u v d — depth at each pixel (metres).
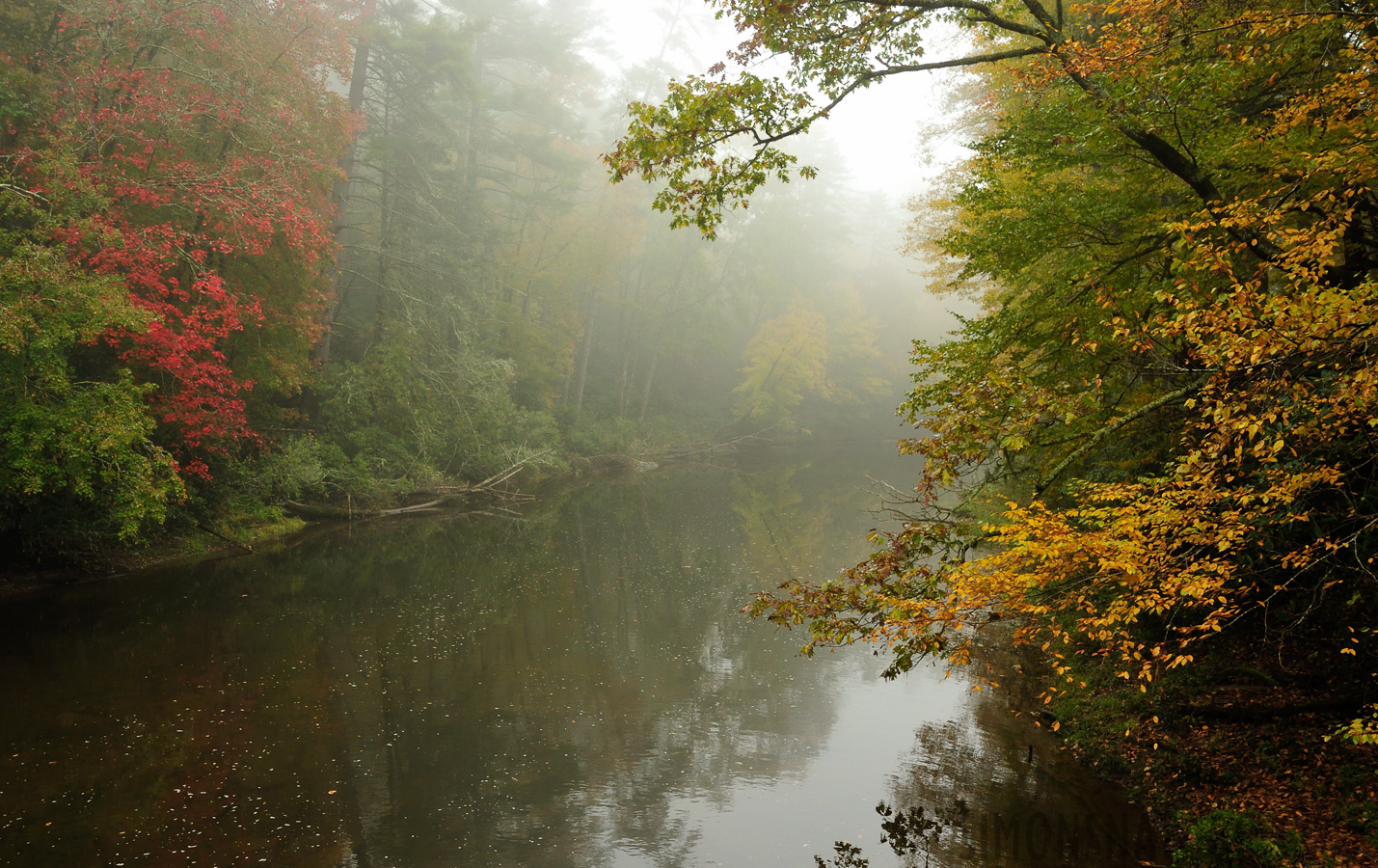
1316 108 5.53
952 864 6.62
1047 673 10.85
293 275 18.64
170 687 10.56
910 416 7.23
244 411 19.58
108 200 13.25
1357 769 6.38
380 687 10.84
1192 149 6.32
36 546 14.91
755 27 6.53
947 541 6.37
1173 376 6.45
